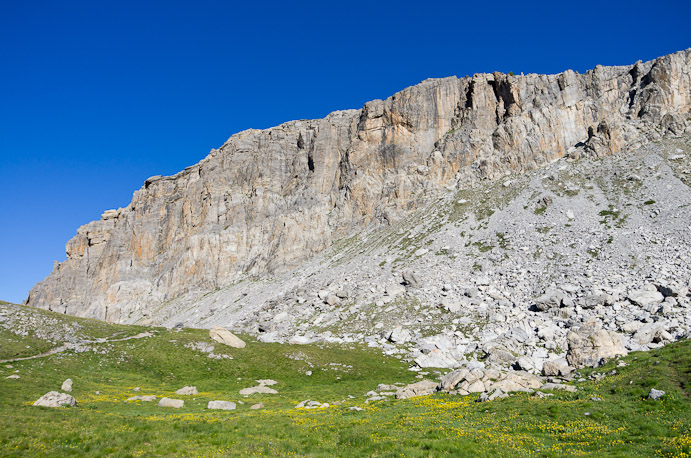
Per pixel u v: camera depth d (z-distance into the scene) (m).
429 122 194.50
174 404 47.25
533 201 141.75
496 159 168.75
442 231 142.62
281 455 26.36
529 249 118.88
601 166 148.00
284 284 154.00
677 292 79.00
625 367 45.03
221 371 71.81
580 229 121.19
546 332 80.00
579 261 106.50
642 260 98.31
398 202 173.12
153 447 27.41
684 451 24.62
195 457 25.83
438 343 84.75
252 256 198.62
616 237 111.88
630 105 168.25
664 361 41.81
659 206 119.88
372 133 199.00
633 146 151.38
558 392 41.06
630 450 26.03
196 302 180.00
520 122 172.50
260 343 87.75
